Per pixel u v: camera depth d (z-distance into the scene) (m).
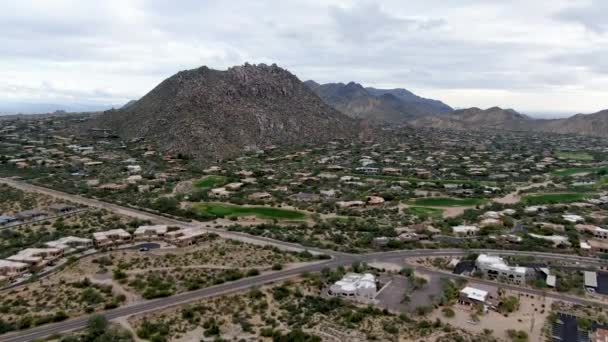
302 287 122.81
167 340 95.25
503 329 102.50
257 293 116.19
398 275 132.50
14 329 96.75
